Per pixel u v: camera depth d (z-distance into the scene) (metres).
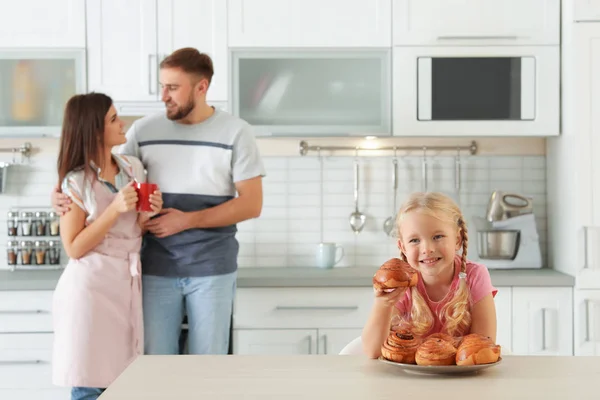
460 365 1.40
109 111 2.78
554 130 3.54
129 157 2.87
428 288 1.79
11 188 3.82
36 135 3.49
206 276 2.87
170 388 1.33
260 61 3.52
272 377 1.41
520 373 1.43
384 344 1.49
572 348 3.38
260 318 3.34
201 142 2.90
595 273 3.37
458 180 3.86
